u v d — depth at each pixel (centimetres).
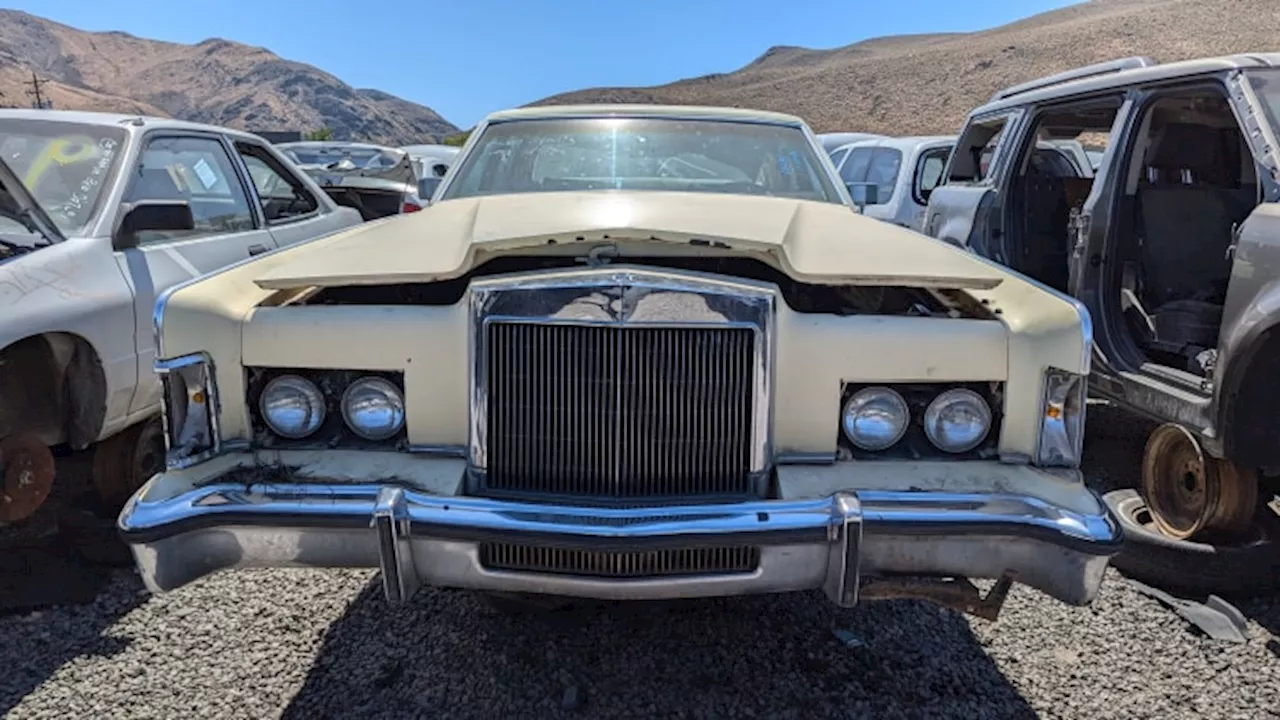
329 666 297
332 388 269
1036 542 237
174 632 318
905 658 304
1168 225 438
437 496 241
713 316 244
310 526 239
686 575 240
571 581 241
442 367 260
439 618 328
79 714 271
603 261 290
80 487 439
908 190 837
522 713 272
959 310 293
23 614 330
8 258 346
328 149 1380
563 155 428
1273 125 365
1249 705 281
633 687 285
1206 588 348
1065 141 769
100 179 411
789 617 329
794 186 417
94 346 358
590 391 248
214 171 489
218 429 261
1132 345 420
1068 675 296
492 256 286
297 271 276
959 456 259
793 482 249
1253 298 331
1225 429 338
